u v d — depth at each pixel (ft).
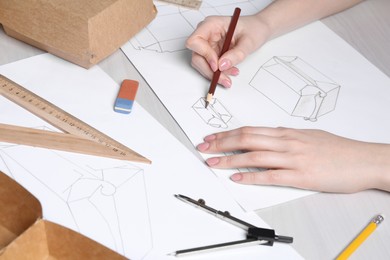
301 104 2.64
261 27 2.89
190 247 1.94
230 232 2.02
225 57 2.61
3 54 2.64
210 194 2.15
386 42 3.11
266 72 2.79
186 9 3.12
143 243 1.93
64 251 1.86
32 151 2.22
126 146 2.29
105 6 2.51
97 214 2.01
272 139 2.31
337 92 2.73
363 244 2.05
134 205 2.06
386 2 3.39
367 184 2.26
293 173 2.22
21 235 1.74
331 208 2.19
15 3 2.53
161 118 2.46
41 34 2.56
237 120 2.50
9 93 2.43
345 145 2.34
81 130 2.33
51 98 2.45
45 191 2.07
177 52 2.83
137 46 2.81
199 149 2.33
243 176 2.21
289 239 2.00
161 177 2.19
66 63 2.64
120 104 2.44
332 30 3.15
